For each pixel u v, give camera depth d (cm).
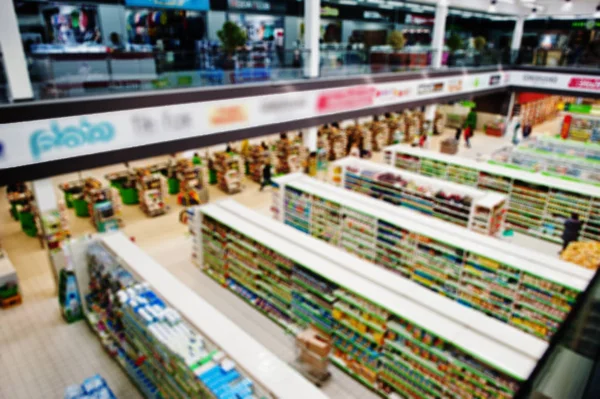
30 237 1193
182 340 502
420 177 1145
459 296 797
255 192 1523
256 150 1614
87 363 727
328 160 1811
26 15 1263
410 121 2197
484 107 2438
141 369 655
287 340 776
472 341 517
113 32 1411
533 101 2556
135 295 598
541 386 244
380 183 1182
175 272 998
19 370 709
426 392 593
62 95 876
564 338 295
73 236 1166
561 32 2517
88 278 824
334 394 655
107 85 998
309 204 1056
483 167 1237
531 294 700
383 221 888
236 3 1669
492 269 732
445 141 1923
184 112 989
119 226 1217
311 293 735
